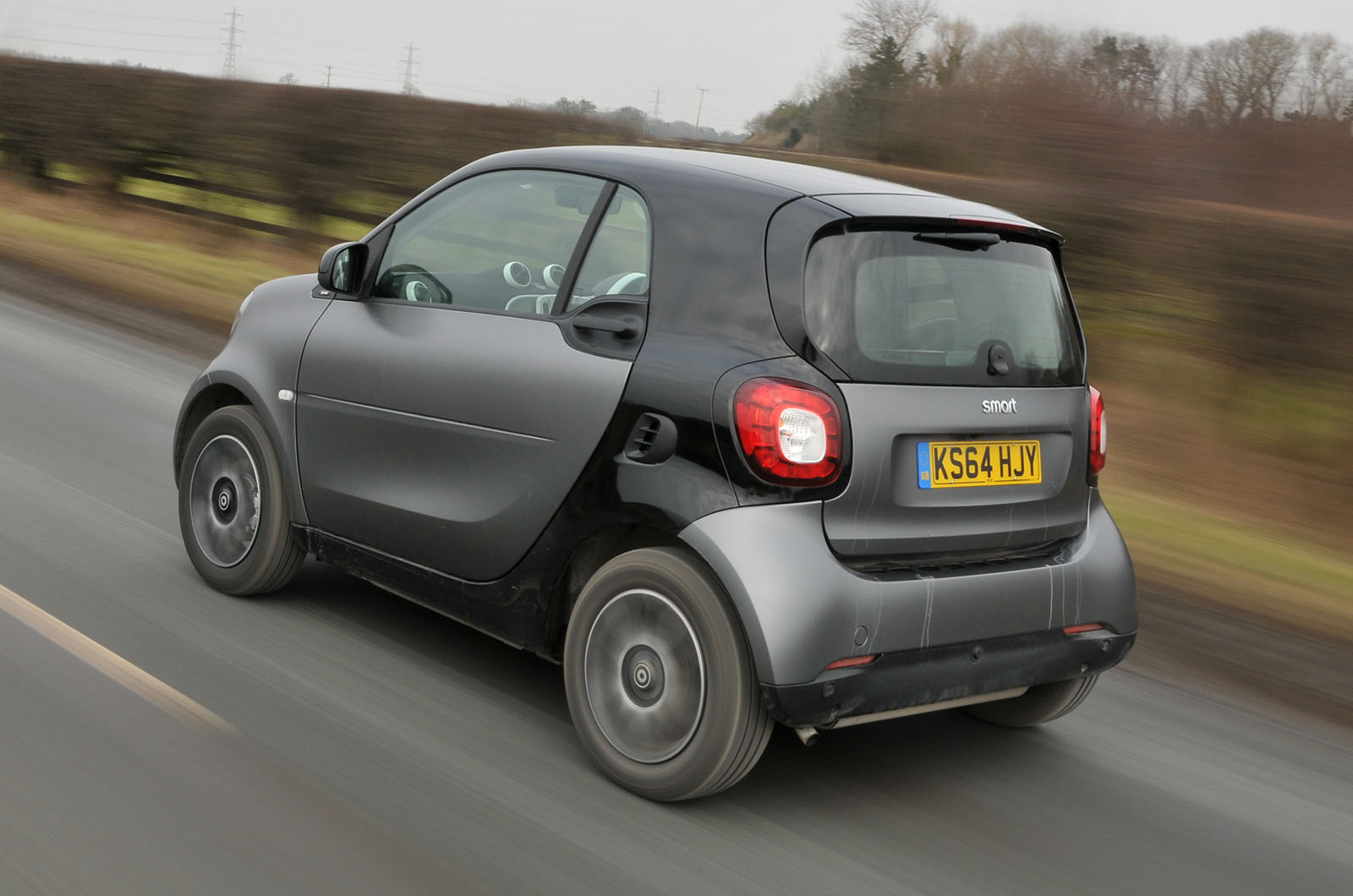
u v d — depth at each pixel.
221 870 2.93
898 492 3.51
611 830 3.36
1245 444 8.98
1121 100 10.77
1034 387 3.85
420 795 3.40
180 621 4.45
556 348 3.83
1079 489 4.00
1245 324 8.87
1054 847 3.60
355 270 4.49
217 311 12.49
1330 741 4.68
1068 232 10.13
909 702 3.54
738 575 3.34
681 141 16.08
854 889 3.22
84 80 19.64
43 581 4.69
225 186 18.16
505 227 4.17
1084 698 4.28
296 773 3.44
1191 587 6.43
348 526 4.43
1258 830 3.87
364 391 4.33
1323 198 9.48
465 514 4.02
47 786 3.22
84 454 6.64
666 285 3.66
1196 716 4.79
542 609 3.88
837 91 13.00
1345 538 7.95
